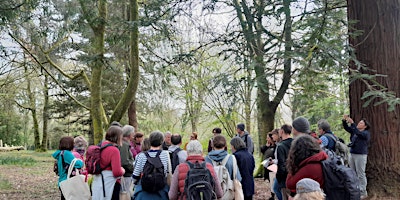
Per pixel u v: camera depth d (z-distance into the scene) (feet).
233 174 16.37
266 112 38.81
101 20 32.24
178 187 14.52
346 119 22.58
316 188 11.07
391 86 20.95
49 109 89.40
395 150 20.89
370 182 21.44
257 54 22.20
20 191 34.86
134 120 52.75
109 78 68.13
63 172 19.53
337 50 17.61
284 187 17.80
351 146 24.75
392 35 21.21
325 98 44.73
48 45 44.93
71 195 18.43
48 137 116.26
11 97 80.48
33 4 33.71
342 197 12.34
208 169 14.34
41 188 36.99
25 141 126.52
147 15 27.50
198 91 53.78
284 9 20.63
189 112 59.98
